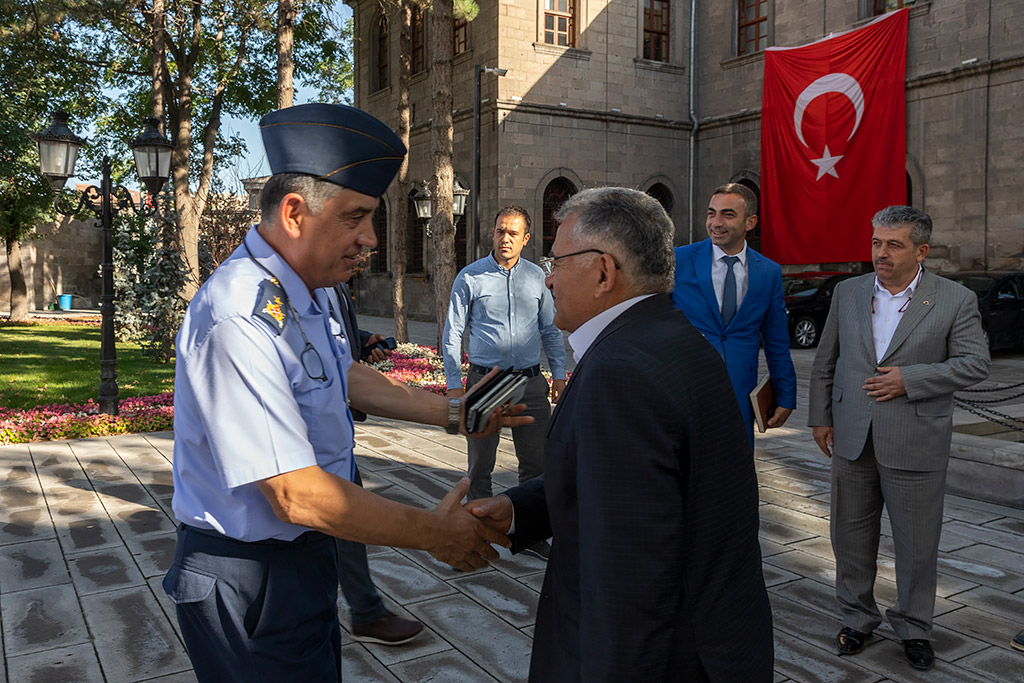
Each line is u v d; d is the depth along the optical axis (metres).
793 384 3.67
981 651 3.27
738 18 23.12
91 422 7.74
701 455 1.39
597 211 1.55
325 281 1.65
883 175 18.86
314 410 1.62
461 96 23.22
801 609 3.69
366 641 3.34
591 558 1.36
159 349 14.32
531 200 22.05
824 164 19.78
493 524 1.78
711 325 3.57
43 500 5.39
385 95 27.30
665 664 1.35
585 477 1.38
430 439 7.53
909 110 18.77
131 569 4.14
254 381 1.46
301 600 1.65
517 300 4.30
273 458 1.45
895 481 3.10
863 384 3.19
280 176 1.55
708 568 1.40
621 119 23.03
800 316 16.72
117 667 3.12
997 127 17.16
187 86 17.92
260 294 1.54
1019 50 16.70
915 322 3.08
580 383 1.47
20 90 19.06
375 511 1.53
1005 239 17.11
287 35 13.38
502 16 21.38
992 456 5.36
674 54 23.98
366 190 1.56
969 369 2.97
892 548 4.44
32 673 3.06
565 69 22.30
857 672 3.09
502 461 6.60
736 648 1.40
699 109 24.17
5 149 17.92
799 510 5.23
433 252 12.76
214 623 1.60
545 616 1.58
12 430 7.35
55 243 35.19
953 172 17.97
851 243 19.48
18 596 3.80
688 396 1.38
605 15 22.78
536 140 22.02
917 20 18.48
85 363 13.78
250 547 1.60
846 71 19.27
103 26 18.73
